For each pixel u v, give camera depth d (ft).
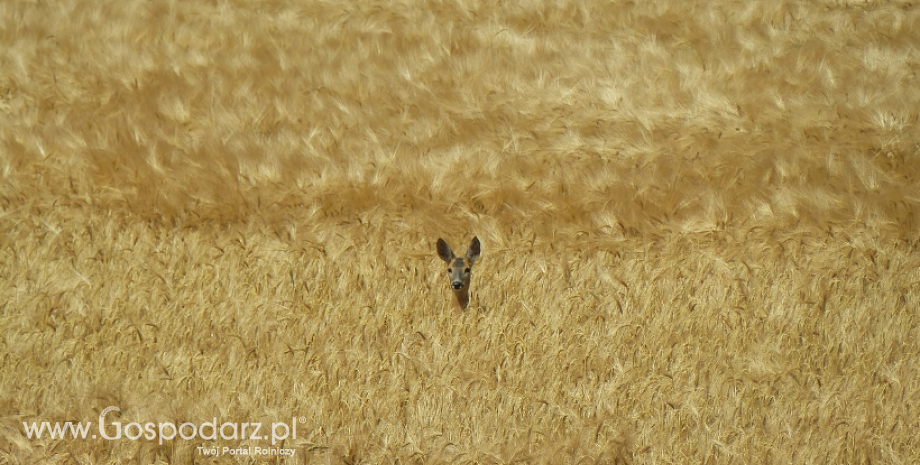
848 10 248.11
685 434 123.44
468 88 195.72
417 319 134.92
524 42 223.10
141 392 127.34
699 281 139.03
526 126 177.88
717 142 171.83
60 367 129.29
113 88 197.06
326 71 204.33
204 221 148.15
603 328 133.59
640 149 168.96
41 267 144.25
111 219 148.97
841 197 153.28
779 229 146.92
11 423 123.03
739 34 230.68
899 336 134.31
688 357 130.41
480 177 159.43
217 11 244.63
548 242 143.74
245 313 135.33
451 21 235.61
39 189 157.48
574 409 124.98
